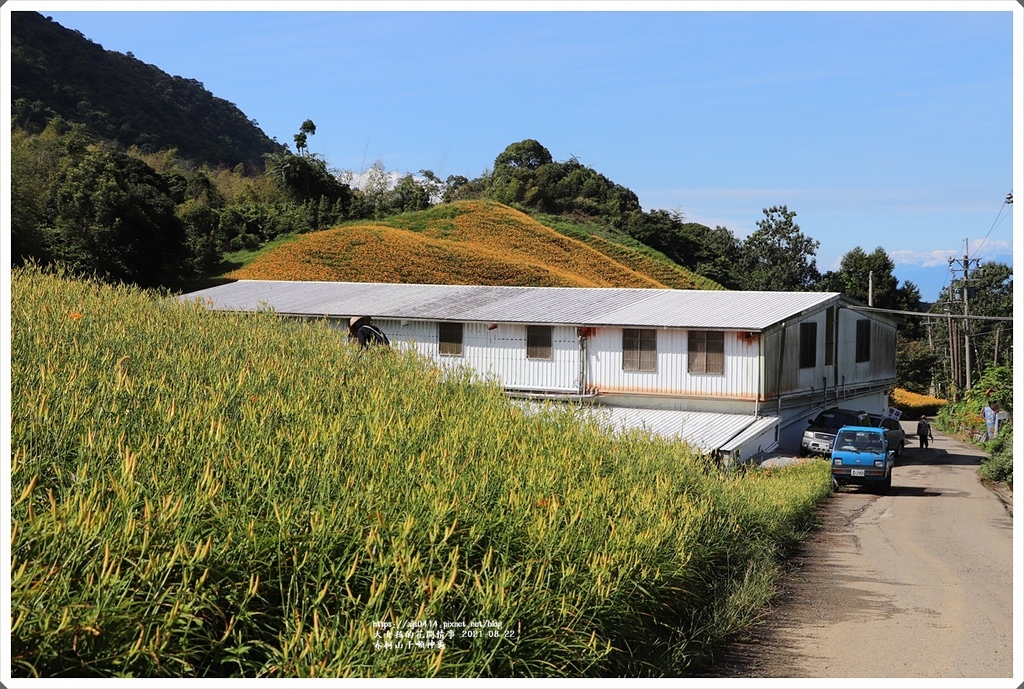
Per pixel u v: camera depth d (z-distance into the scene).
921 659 7.97
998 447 27.28
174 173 72.44
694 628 8.05
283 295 34.97
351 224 75.38
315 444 7.10
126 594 4.85
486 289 34.94
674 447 14.00
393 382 11.10
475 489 7.16
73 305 12.21
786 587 11.09
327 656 4.89
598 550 7.02
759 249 86.50
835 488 22.64
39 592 4.41
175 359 9.98
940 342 75.31
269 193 81.75
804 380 29.62
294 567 5.33
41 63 109.25
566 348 28.77
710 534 10.23
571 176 102.38
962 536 15.88
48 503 5.64
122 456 6.07
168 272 51.84
